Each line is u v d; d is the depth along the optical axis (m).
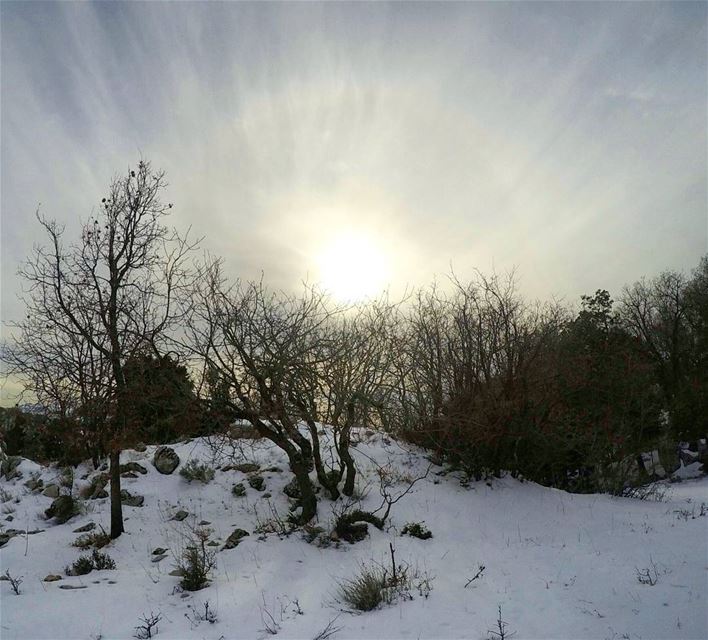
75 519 12.18
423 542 10.46
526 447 15.45
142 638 6.58
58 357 10.90
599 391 17.59
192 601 7.82
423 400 15.09
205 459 14.61
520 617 6.91
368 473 13.97
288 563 9.35
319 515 11.46
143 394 10.98
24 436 16.05
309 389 11.58
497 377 14.75
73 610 7.41
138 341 10.86
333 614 7.23
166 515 12.12
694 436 30.39
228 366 11.09
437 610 7.22
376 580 8.01
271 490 13.01
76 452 14.52
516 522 12.27
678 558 8.77
